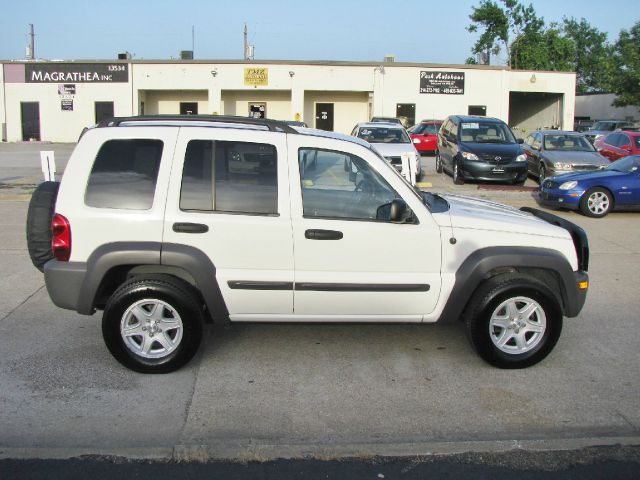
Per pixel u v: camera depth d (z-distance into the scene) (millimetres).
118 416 4199
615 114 50281
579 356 5367
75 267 4691
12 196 14219
